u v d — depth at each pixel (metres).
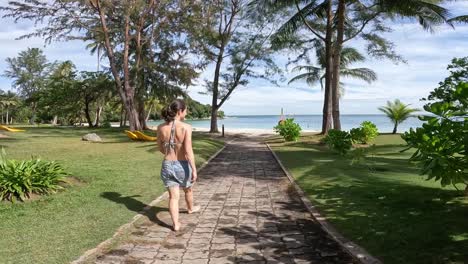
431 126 5.50
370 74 30.31
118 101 46.09
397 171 10.01
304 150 16.86
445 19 18.38
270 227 5.67
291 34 24.02
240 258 4.48
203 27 28.95
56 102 43.94
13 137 22.86
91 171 9.62
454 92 5.54
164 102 34.91
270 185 8.94
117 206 6.46
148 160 12.10
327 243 4.96
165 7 27.16
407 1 17.59
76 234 5.00
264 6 21.97
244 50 31.97
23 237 4.81
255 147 20.31
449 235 4.68
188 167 5.67
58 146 17.12
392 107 27.48
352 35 22.98
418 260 4.05
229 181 9.51
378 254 4.36
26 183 6.73
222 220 6.03
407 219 5.46
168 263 4.33
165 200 7.18
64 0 22.77
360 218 5.73
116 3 24.69
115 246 4.79
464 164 5.14
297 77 31.59
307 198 7.30
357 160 11.04
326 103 24.30
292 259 4.44
